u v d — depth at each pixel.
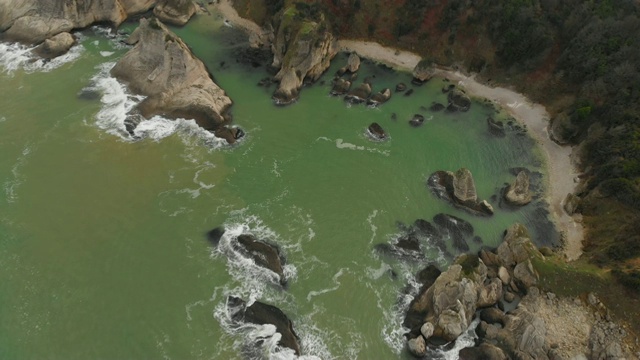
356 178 59.59
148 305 44.97
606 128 62.22
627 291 45.28
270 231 52.44
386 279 48.97
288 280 48.00
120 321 43.66
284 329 43.84
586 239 53.94
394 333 44.81
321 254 50.62
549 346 42.31
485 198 58.62
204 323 43.94
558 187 60.66
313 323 44.88
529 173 62.34
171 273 47.66
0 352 41.03
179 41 66.19
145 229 51.38
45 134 60.72
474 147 65.44
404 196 57.81
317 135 65.31
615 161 57.22
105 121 63.03
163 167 58.47
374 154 63.25
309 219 54.09
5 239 49.28
